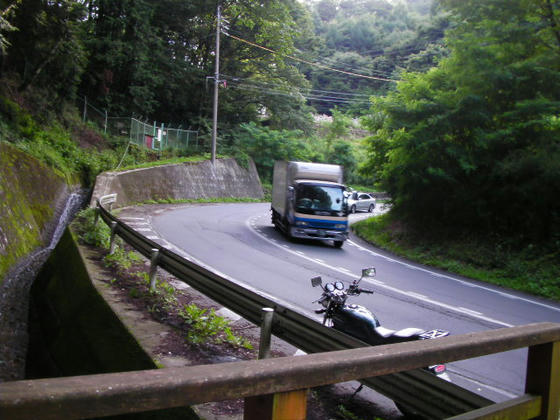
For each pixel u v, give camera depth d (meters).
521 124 15.46
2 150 15.74
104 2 33.28
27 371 7.49
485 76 15.95
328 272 12.05
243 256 13.30
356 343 3.58
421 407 3.01
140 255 11.11
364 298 9.54
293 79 47.31
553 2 15.62
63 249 10.88
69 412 1.01
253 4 41.75
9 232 12.40
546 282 12.71
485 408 1.99
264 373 1.29
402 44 74.31
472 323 8.20
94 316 6.66
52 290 9.66
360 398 4.63
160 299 7.07
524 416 2.11
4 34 21.31
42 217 16.58
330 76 78.38
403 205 21.19
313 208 17.30
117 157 31.36
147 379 1.12
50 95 26.92
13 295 10.39
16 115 21.97
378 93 70.44
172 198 31.92
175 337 5.46
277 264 12.52
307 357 1.46
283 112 47.91
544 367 2.21
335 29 97.31
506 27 15.93
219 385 1.21
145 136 37.12
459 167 17.08
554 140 15.36
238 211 29.16
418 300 9.80
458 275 14.38
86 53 28.00
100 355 5.74
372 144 21.62
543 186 14.41
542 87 16.08
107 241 11.13
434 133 16.86
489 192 16.45
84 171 26.62
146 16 35.50
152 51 38.09
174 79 41.09
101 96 35.19
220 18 36.50
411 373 3.13
